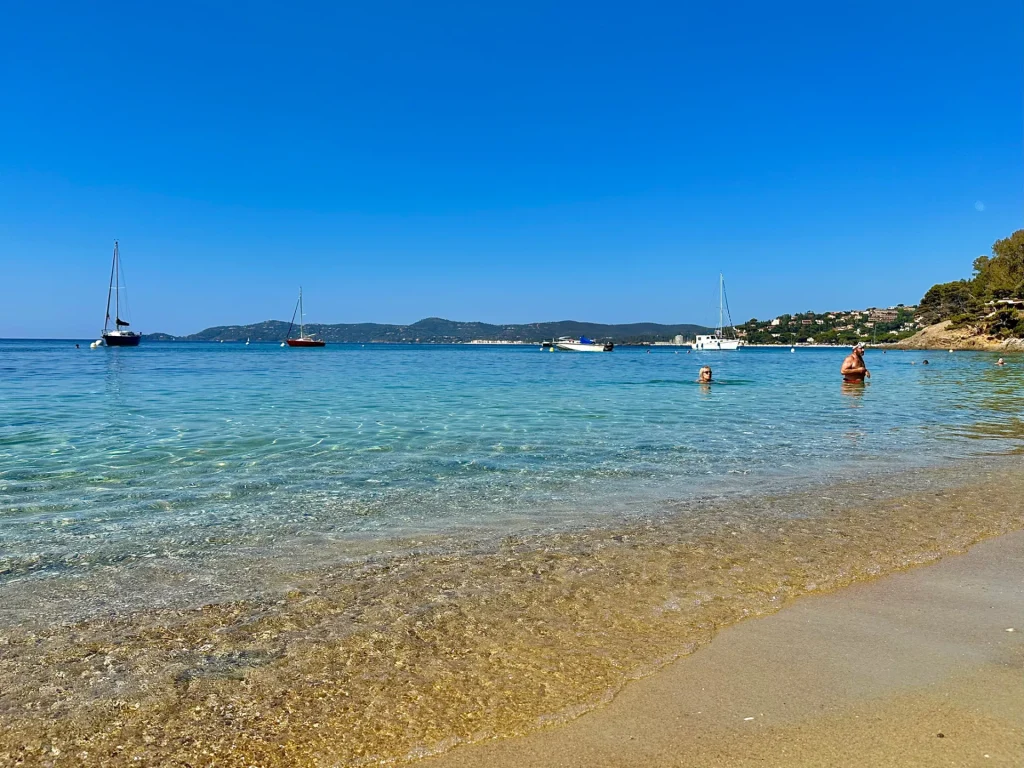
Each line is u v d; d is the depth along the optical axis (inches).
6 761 119.3
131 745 124.6
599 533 265.0
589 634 172.2
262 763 119.7
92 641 167.6
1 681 147.3
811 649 163.6
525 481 359.6
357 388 1010.7
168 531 264.4
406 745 124.8
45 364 1839.3
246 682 147.6
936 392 999.0
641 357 3590.1
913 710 134.6
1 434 495.2
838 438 516.1
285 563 228.2
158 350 4030.5
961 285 5856.3
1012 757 118.3
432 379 1283.2
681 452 449.1
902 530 268.5
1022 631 173.9
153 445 454.0
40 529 264.2
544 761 119.6
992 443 495.8
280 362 2262.6
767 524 277.6
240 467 387.5
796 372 1720.0
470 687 145.3
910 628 175.9
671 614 185.3
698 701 139.1
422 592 201.5
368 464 400.8
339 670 152.9
